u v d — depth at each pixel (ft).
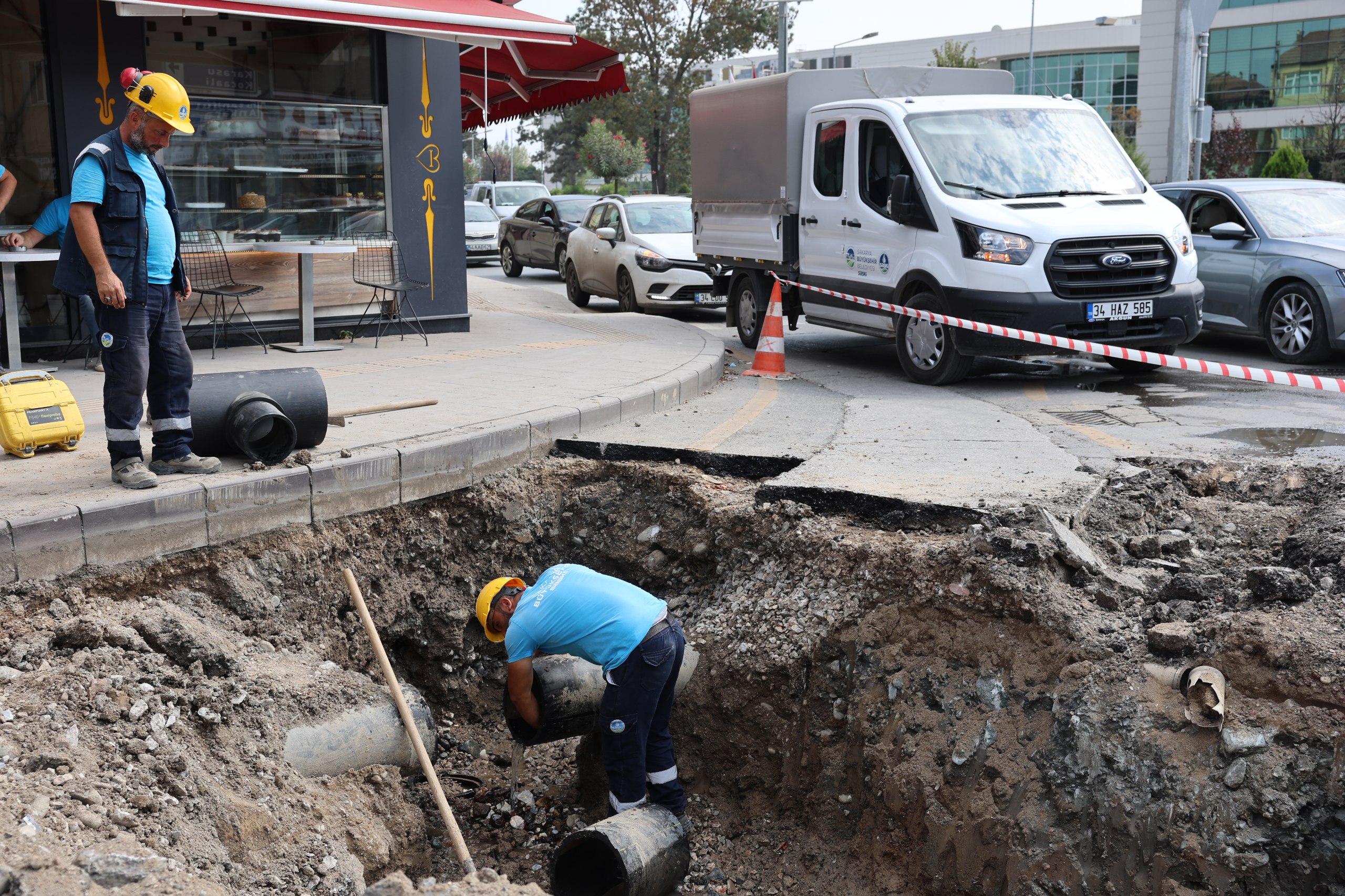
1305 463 19.25
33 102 28.55
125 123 15.39
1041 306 28.02
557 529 19.99
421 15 29.12
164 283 15.70
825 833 15.31
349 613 17.13
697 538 18.89
